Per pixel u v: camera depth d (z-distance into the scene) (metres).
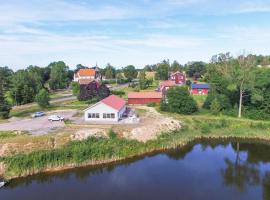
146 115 71.25
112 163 46.69
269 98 72.62
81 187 38.22
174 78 139.12
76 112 75.44
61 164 44.28
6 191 37.12
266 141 59.66
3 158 42.44
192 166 46.12
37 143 46.47
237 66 80.25
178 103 75.69
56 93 126.62
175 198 35.19
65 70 177.38
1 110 67.44
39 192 36.78
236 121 68.31
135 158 49.19
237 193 36.84
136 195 35.84
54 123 60.88
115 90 122.12
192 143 58.34
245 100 78.62
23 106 88.44
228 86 77.19
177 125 63.59
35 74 129.62
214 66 132.12
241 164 47.38
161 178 41.31
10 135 51.00
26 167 42.06
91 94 93.25
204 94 109.94
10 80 102.12
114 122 61.91
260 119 71.94
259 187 38.78
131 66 188.00
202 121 68.69
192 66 179.75
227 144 57.97
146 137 54.47
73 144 47.88
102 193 36.44
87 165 45.53
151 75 193.38
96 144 48.69
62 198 35.09
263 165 47.06
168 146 54.62
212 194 36.47
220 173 43.38
